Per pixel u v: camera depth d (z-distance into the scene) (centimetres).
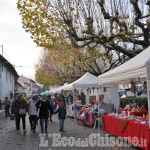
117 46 1037
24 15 995
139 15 953
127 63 674
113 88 1233
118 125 727
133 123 623
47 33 1012
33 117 939
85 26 1002
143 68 522
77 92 1825
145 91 745
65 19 1001
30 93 9169
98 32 1072
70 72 2586
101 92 1365
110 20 993
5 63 2762
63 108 938
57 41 1091
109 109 1189
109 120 820
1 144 712
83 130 962
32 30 1005
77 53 1388
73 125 1140
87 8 1027
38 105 892
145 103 1305
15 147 666
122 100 1600
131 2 919
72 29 997
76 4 1027
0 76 2566
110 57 1451
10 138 808
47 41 1042
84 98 1747
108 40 991
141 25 984
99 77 815
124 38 976
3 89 2794
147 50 627
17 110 916
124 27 985
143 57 577
